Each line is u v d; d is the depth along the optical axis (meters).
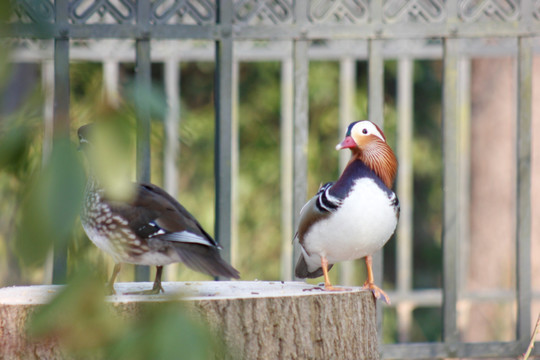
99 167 1.70
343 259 6.88
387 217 6.44
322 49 15.39
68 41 8.10
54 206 1.62
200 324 2.00
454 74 8.84
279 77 21.19
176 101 1.93
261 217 20.73
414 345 8.98
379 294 6.65
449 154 8.88
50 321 1.98
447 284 8.95
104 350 2.00
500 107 21.45
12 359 5.68
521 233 9.12
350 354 6.39
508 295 16.73
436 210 23.42
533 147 20.20
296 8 8.55
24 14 1.90
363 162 6.48
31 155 1.85
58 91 8.05
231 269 5.46
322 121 21.25
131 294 6.14
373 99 8.72
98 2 8.23
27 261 1.61
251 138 21.14
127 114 1.74
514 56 15.63
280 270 20.59
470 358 9.77
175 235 5.54
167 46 14.95
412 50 15.82
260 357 6.00
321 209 6.43
